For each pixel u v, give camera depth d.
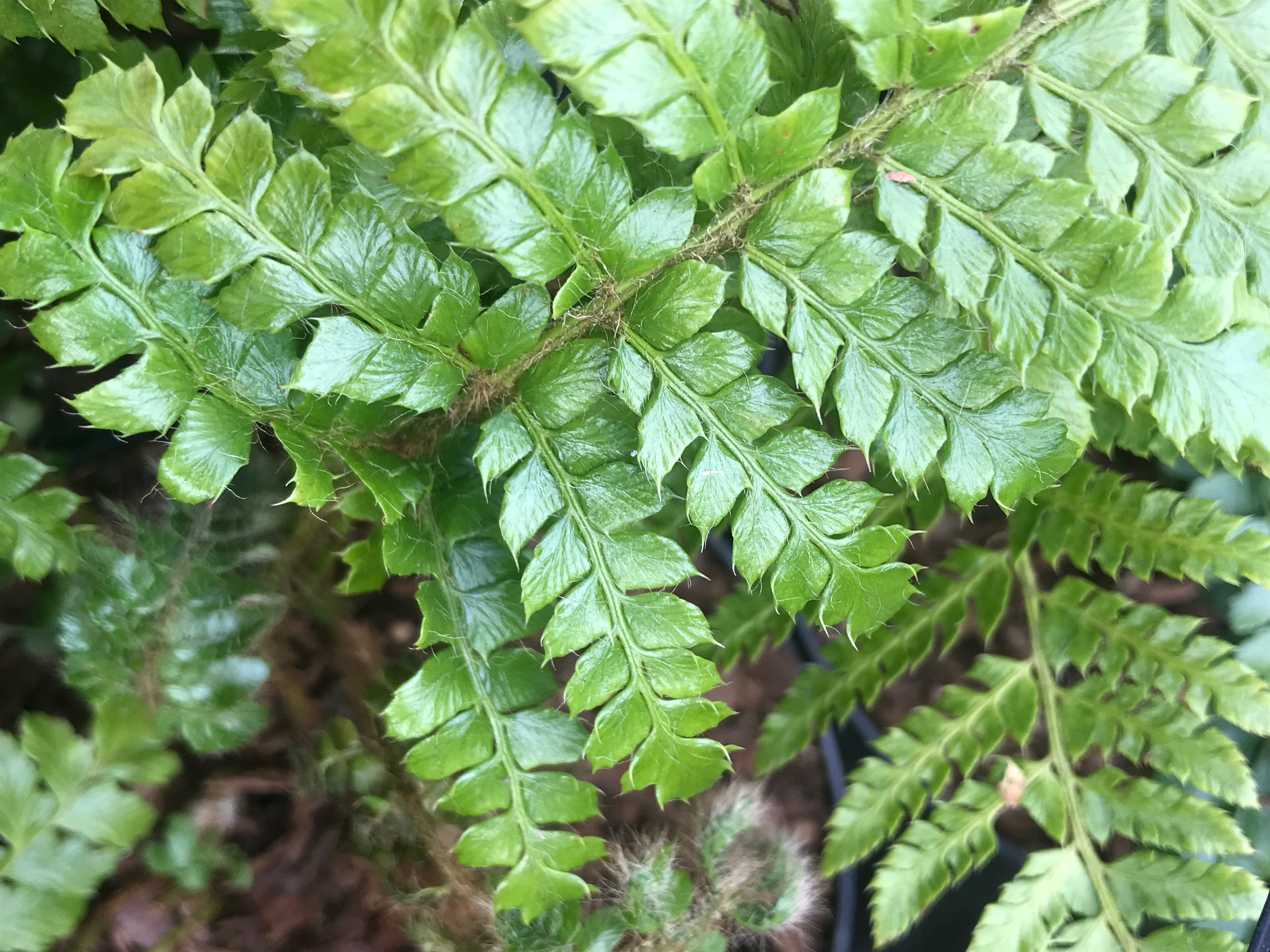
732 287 0.13
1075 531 0.15
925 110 0.10
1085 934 0.15
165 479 0.10
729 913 0.14
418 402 0.10
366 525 0.14
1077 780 0.15
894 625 0.16
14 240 0.10
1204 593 0.18
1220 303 0.10
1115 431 0.14
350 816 0.14
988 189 0.10
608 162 0.10
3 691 0.14
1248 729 0.14
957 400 0.11
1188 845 0.14
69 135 0.09
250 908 0.14
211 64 0.12
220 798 0.14
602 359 0.11
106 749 0.12
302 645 0.15
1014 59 0.10
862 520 0.11
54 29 0.11
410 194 0.09
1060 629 0.16
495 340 0.11
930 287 0.11
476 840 0.12
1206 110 0.10
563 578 0.11
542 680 0.12
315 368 0.10
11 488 0.11
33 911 0.11
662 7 0.09
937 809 0.15
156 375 0.09
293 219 0.09
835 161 0.11
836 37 0.12
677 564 0.11
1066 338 0.10
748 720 0.18
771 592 0.15
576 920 0.13
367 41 0.08
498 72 0.09
